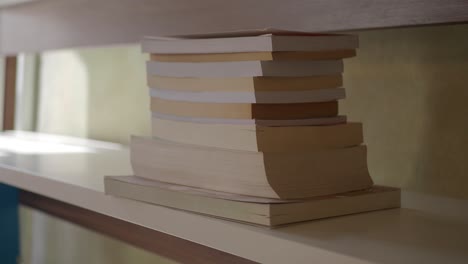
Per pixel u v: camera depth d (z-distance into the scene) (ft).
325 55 2.54
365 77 3.46
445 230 2.23
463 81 3.03
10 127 6.94
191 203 2.36
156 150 2.63
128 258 5.54
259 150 2.29
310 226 2.23
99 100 5.80
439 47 3.11
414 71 3.23
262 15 3.41
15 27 6.00
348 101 3.56
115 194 2.71
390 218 2.43
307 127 2.42
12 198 5.42
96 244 5.94
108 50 5.66
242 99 2.39
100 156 4.39
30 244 6.98
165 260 5.12
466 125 3.03
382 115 3.39
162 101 2.68
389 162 3.37
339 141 2.54
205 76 2.49
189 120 2.55
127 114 5.47
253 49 2.37
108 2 4.73
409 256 1.88
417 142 3.23
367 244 2.00
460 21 2.57
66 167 3.76
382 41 3.36
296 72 2.46
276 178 2.26
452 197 3.04
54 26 5.42
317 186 2.39
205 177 2.44
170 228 2.43
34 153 4.58
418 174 3.23
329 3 3.05
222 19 3.68
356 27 2.94
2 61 7.18
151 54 2.76
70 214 4.96
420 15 2.70
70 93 6.21
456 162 3.07
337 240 2.04
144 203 2.55
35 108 6.79
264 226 2.17
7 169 3.72
